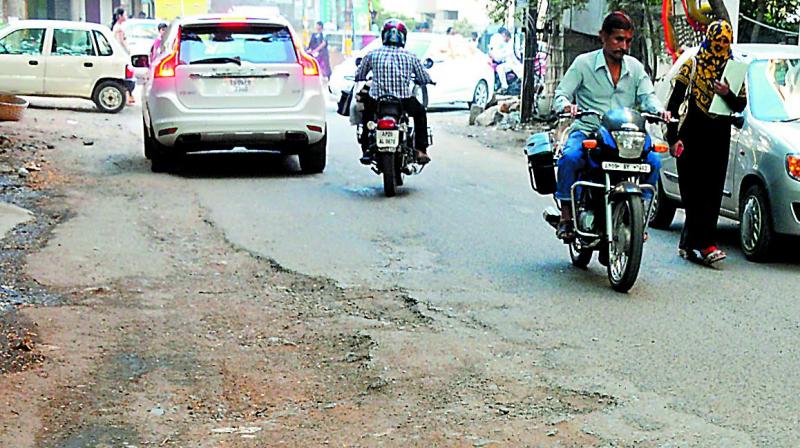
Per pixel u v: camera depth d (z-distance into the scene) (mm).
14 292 7535
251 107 13062
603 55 8203
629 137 7621
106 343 6426
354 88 13117
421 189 12555
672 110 8703
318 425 5152
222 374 5906
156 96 13023
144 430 5105
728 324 6879
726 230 10805
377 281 8000
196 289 7746
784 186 8586
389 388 5641
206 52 13086
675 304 7398
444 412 5285
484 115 21500
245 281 8008
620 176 7777
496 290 7750
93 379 5793
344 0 43344
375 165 12320
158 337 6574
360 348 6328
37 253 8750
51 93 21797
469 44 26047
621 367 5949
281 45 13281
